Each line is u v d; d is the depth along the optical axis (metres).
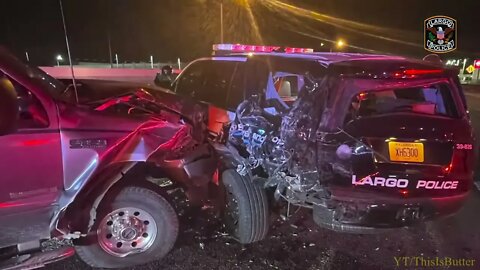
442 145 3.03
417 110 3.09
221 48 5.41
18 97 2.59
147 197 3.12
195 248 3.50
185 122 3.49
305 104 3.17
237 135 3.62
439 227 4.04
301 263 3.33
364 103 2.98
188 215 4.02
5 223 2.61
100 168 2.79
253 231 3.43
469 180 3.15
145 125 3.01
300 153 3.09
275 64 3.77
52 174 2.65
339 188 2.93
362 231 3.04
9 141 2.50
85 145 2.73
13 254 2.80
